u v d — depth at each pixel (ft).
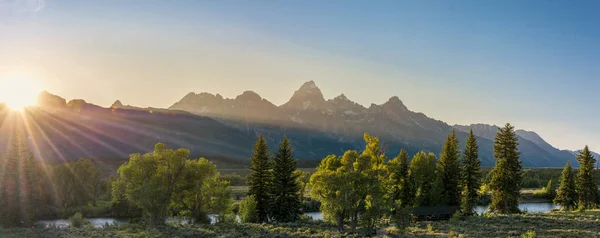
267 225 227.40
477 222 228.02
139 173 217.97
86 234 175.22
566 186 335.06
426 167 312.09
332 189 192.75
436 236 177.06
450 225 217.97
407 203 298.97
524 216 242.99
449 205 303.07
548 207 390.42
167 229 196.44
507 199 285.84
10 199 245.45
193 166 229.86
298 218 265.13
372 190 192.44
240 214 282.97
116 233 179.22
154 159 221.46
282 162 264.93
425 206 299.38
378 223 224.94
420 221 262.06
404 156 306.76
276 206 258.78
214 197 248.11
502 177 286.87
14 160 255.29
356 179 190.49
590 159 327.67
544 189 484.74
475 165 306.96
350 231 193.98
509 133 290.35
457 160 313.32
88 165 364.99
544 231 180.55
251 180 268.21
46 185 334.24
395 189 302.25
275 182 262.67
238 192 436.35
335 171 207.41
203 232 188.65
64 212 310.04
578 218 225.76
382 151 228.02
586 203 322.34
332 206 192.13
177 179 226.58
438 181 303.89
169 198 223.10
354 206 190.19
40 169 334.44
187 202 244.22
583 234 168.76
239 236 182.39
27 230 189.67
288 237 180.34
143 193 208.23
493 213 284.82
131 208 304.91
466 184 306.35
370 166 200.54
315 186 196.95
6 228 211.20
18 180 252.42
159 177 220.02
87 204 345.31
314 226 227.20
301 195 368.89
